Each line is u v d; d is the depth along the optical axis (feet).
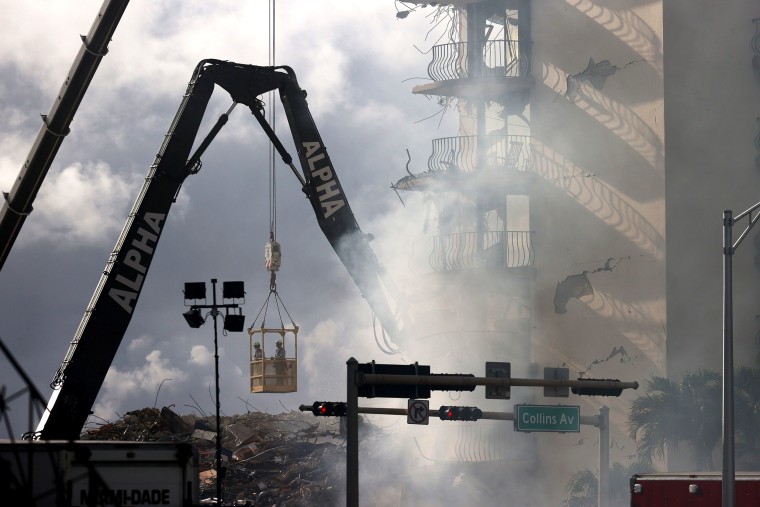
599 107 312.29
